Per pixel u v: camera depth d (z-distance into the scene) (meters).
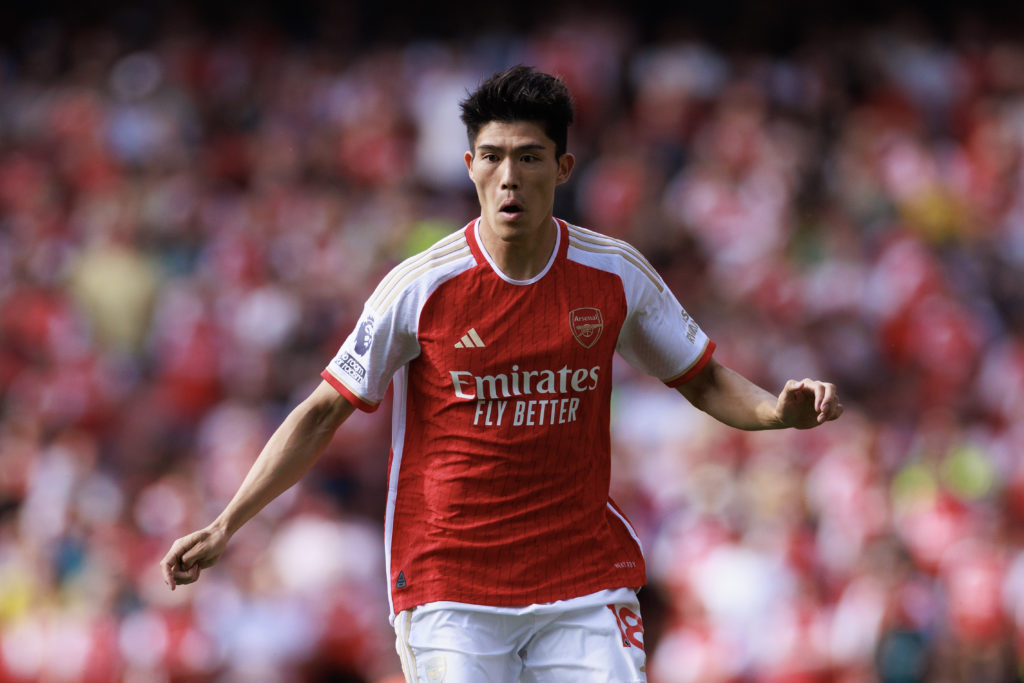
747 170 54.06
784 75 59.22
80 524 36.59
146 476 39.97
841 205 52.97
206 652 32.00
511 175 13.52
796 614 31.41
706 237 51.50
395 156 55.50
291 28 64.06
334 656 32.31
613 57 59.84
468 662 13.99
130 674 32.12
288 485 14.20
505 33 61.47
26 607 34.00
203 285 48.28
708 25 63.03
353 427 39.47
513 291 13.98
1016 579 31.95
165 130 57.47
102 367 45.56
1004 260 52.44
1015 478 38.34
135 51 62.22
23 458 40.53
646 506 36.94
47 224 52.12
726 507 35.19
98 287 48.22
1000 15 64.06
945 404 43.97
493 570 14.12
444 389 14.08
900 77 59.91
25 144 58.19
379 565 35.19
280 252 49.75
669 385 15.04
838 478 36.50
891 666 30.86
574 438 14.16
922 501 36.25
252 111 58.97
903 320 47.22
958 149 58.28
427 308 13.98
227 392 45.03
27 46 64.31
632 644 14.23
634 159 55.22
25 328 47.66
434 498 14.20
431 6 63.47
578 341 14.02
